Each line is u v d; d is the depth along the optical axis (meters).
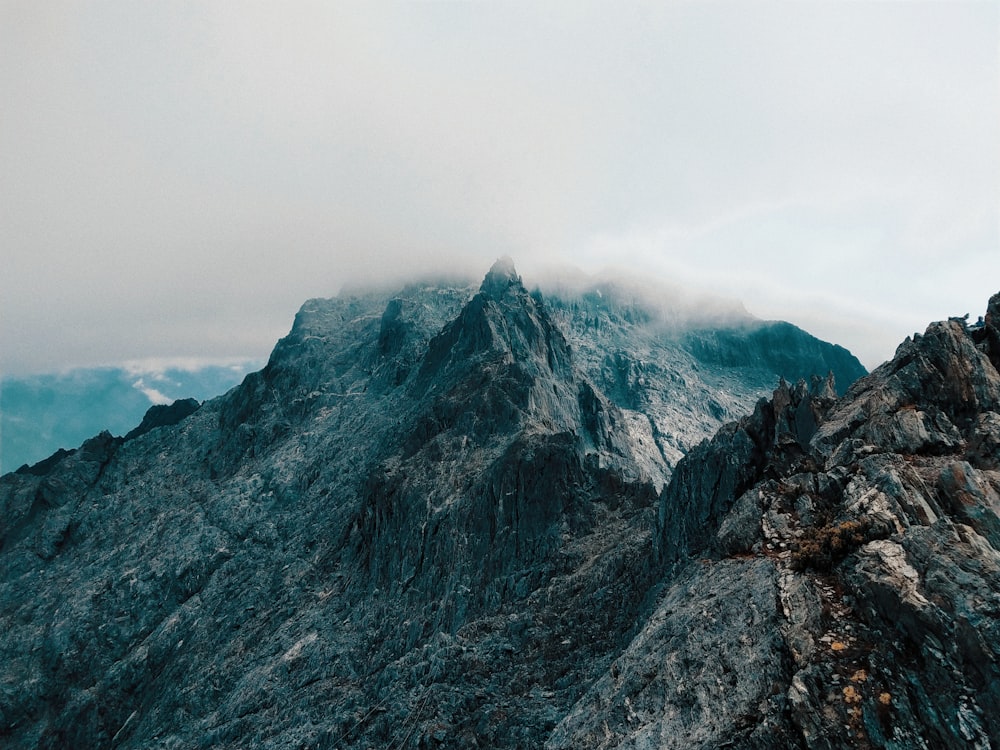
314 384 153.25
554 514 69.50
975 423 33.88
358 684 63.44
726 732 27.39
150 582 108.62
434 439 96.38
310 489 116.62
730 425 47.62
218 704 76.06
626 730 32.03
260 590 94.75
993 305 40.12
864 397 41.62
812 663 27.12
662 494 50.25
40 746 91.00
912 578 27.09
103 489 145.12
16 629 110.00
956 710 23.50
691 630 33.66
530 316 132.38
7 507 147.88
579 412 120.44
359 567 86.44
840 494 35.41
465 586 67.81
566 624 51.41
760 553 35.16
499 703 45.81
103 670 98.19
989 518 28.28
